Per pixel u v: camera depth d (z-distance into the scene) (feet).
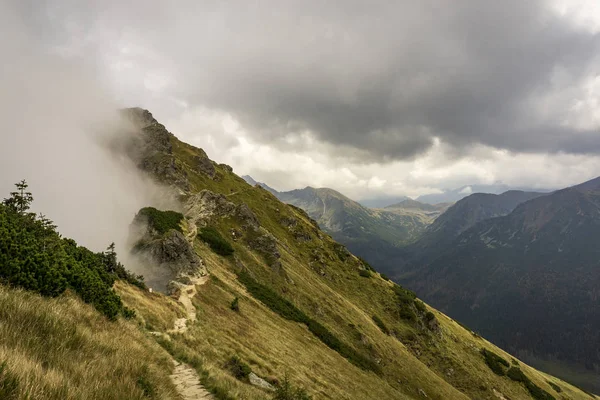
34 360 20.80
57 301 39.27
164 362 49.49
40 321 27.63
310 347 176.76
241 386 59.47
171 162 427.33
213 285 169.07
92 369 24.76
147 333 64.49
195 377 51.11
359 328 266.98
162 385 34.19
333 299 296.71
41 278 39.65
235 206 333.21
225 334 113.80
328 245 463.83
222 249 244.63
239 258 254.68
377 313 344.69
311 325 214.90
